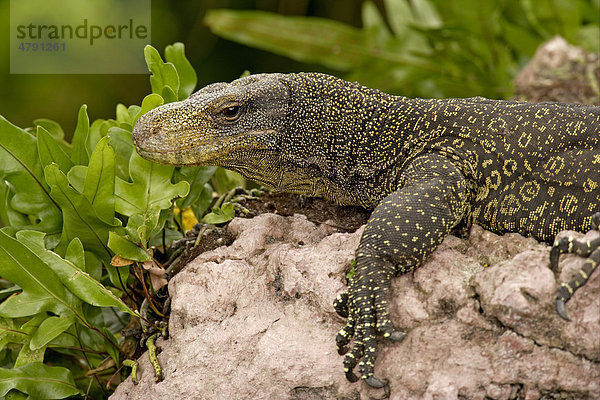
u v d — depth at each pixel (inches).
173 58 415.2
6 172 367.2
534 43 681.6
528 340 289.9
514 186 341.7
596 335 283.9
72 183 359.3
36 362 353.4
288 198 410.6
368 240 317.7
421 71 708.0
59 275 340.8
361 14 927.0
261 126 356.2
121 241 351.9
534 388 290.2
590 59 605.3
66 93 861.2
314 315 327.3
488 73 680.4
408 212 322.7
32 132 439.2
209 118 348.5
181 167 390.3
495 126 345.4
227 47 888.9
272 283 342.6
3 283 418.3
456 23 637.9
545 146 337.1
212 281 346.3
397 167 360.2
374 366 303.7
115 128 385.4
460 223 353.7
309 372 312.7
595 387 285.9
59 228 376.8
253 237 362.6
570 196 331.9
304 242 366.9
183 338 340.2
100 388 384.2
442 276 310.5
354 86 370.9
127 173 389.4
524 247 318.7
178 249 388.8
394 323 310.5
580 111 338.3
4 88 845.8
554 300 286.2
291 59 896.3
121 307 347.3
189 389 324.8
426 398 291.7
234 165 363.9
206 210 413.7
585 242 291.1
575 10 653.3
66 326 350.6
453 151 346.9
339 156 366.3
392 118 361.1
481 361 293.3
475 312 298.5
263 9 879.1
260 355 319.6
